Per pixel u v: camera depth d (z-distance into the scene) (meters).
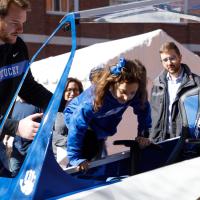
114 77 3.15
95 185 2.69
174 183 2.49
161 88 4.94
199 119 3.52
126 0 15.90
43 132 2.55
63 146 4.79
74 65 7.64
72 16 2.67
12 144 3.76
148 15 3.25
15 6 2.87
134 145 3.48
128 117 7.30
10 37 2.93
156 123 4.91
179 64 4.83
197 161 2.68
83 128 3.19
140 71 3.19
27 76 3.12
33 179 2.49
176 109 4.64
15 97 2.82
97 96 3.17
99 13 2.75
